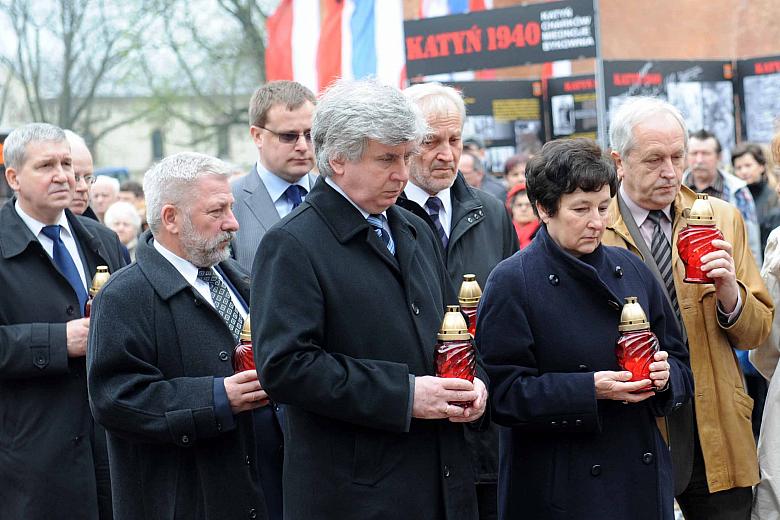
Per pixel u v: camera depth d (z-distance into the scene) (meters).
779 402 5.40
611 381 4.43
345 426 4.16
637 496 4.59
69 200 6.34
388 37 13.66
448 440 4.29
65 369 5.99
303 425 4.22
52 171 6.25
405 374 4.10
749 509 5.41
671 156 5.32
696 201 5.08
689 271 5.06
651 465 4.63
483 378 4.49
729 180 10.32
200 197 4.95
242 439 4.89
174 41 36.91
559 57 12.13
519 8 12.27
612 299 4.62
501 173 13.80
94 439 6.25
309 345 4.07
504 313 4.68
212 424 4.66
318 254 4.16
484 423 4.53
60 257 6.36
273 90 6.51
